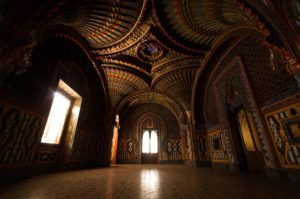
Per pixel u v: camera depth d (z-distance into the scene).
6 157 3.41
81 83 7.80
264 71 4.95
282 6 2.60
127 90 10.95
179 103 11.36
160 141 14.05
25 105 3.93
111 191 2.79
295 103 3.86
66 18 4.36
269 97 4.73
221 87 7.99
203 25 6.13
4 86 3.30
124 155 13.69
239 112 6.96
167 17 6.00
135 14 5.77
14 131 3.61
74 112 7.47
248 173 5.96
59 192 2.64
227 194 2.62
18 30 2.29
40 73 4.57
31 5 2.46
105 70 9.04
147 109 15.23
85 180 4.02
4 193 2.47
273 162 4.45
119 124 14.21
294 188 3.10
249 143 6.37
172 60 8.45
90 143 9.02
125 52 7.89
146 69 9.24
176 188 3.12
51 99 5.05
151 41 7.14
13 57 2.33
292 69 2.61
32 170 4.25
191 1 5.14
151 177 4.76
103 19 5.69
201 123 10.30
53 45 5.29
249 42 5.70
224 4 4.58
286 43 2.63
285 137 4.14
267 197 2.42
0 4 2.04
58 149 6.40
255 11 3.05
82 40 6.59
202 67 8.74
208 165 9.40
